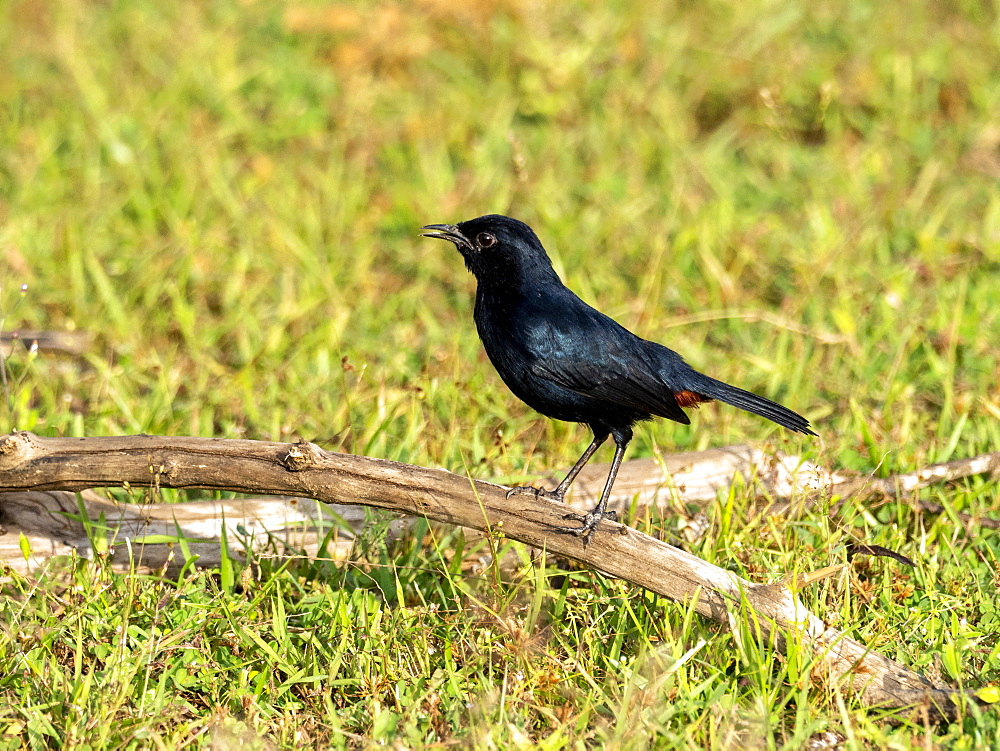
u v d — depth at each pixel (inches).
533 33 765.9
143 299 562.6
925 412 467.2
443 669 301.1
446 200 649.0
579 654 301.6
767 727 262.7
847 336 502.6
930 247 584.1
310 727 285.4
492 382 479.5
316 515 364.5
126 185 653.9
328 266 579.2
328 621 324.5
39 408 459.8
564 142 702.5
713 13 805.2
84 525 337.1
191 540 341.1
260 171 668.1
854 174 662.5
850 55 765.3
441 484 305.6
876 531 375.6
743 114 727.1
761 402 372.5
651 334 525.0
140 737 270.4
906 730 276.2
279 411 458.6
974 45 767.1
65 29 808.9
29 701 284.7
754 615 290.2
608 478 358.0
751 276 591.2
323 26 804.6
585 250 599.2
